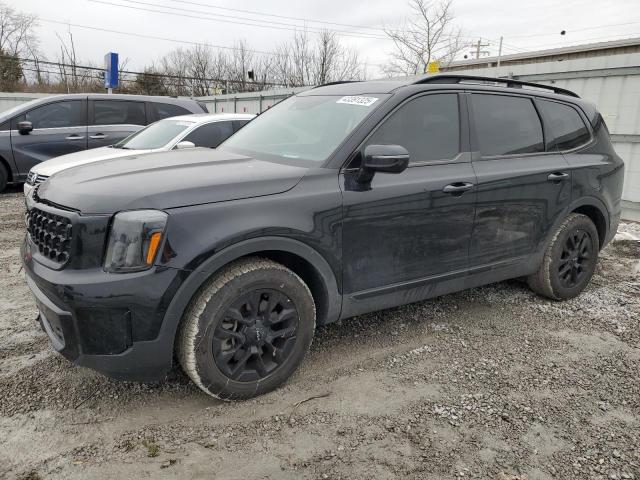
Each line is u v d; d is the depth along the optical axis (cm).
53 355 315
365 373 306
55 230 245
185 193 245
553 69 842
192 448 234
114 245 230
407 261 321
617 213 462
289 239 268
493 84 390
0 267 488
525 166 376
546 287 418
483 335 363
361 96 342
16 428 245
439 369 312
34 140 869
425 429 252
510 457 234
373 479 217
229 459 227
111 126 910
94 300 227
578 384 299
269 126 375
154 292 231
